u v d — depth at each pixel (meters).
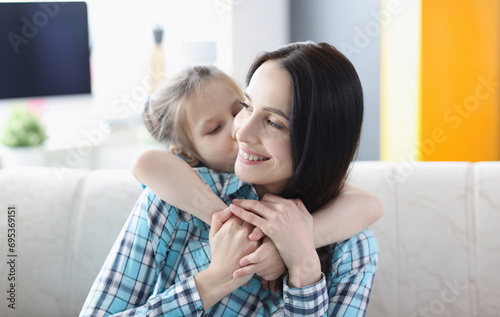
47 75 2.44
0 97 2.36
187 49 2.89
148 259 1.01
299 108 0.93
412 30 2.29
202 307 0.96
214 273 0.97
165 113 1.19
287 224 0.96
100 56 2.91
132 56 2.96
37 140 2.92
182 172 1.04
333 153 0.98
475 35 2.27
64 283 1.43
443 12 2.25
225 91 1.16
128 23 2.94
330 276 1.06
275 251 0.98
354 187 1.16
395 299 1.43
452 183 1.46
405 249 1.44
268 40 2.84
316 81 0.93
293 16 2.88
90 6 2.87
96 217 1.46
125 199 1.47
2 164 2.90
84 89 2.56
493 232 1.41
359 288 1.04
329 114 0.95
